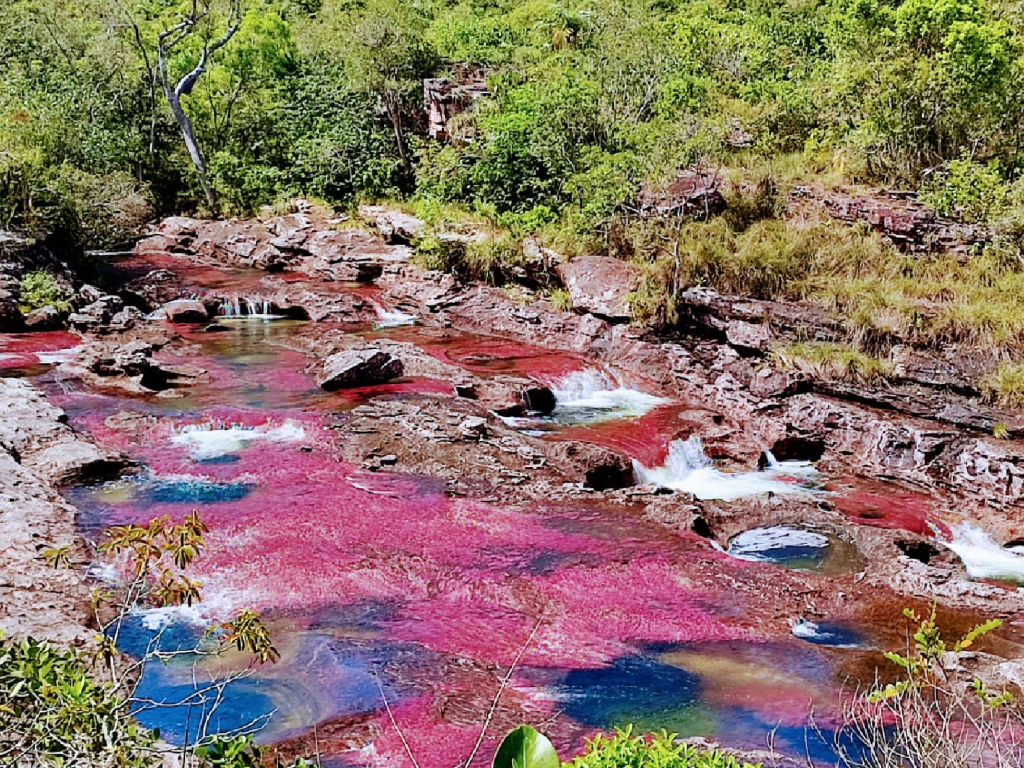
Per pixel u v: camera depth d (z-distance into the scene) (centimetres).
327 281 2767
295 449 1598
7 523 1234
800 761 858
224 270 2969
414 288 2538
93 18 3997
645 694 986
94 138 3384
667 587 1208
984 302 1798
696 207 2314
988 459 1506
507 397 1838
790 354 1841
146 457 1554
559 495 1460
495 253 2470
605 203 2338
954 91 2200
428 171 3056
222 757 528
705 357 1995
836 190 2255
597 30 3431
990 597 1187
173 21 4272
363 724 904
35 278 2353
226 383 1925
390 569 1219
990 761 814
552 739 891
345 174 3478
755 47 3122
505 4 4588
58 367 1955
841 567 1308
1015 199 1956
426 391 1881
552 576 1223
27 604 1072
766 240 2161
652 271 2136
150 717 912
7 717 494
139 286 2681
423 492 1452
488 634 1091
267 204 3569
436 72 3544
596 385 1994
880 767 735
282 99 3900
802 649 1084
